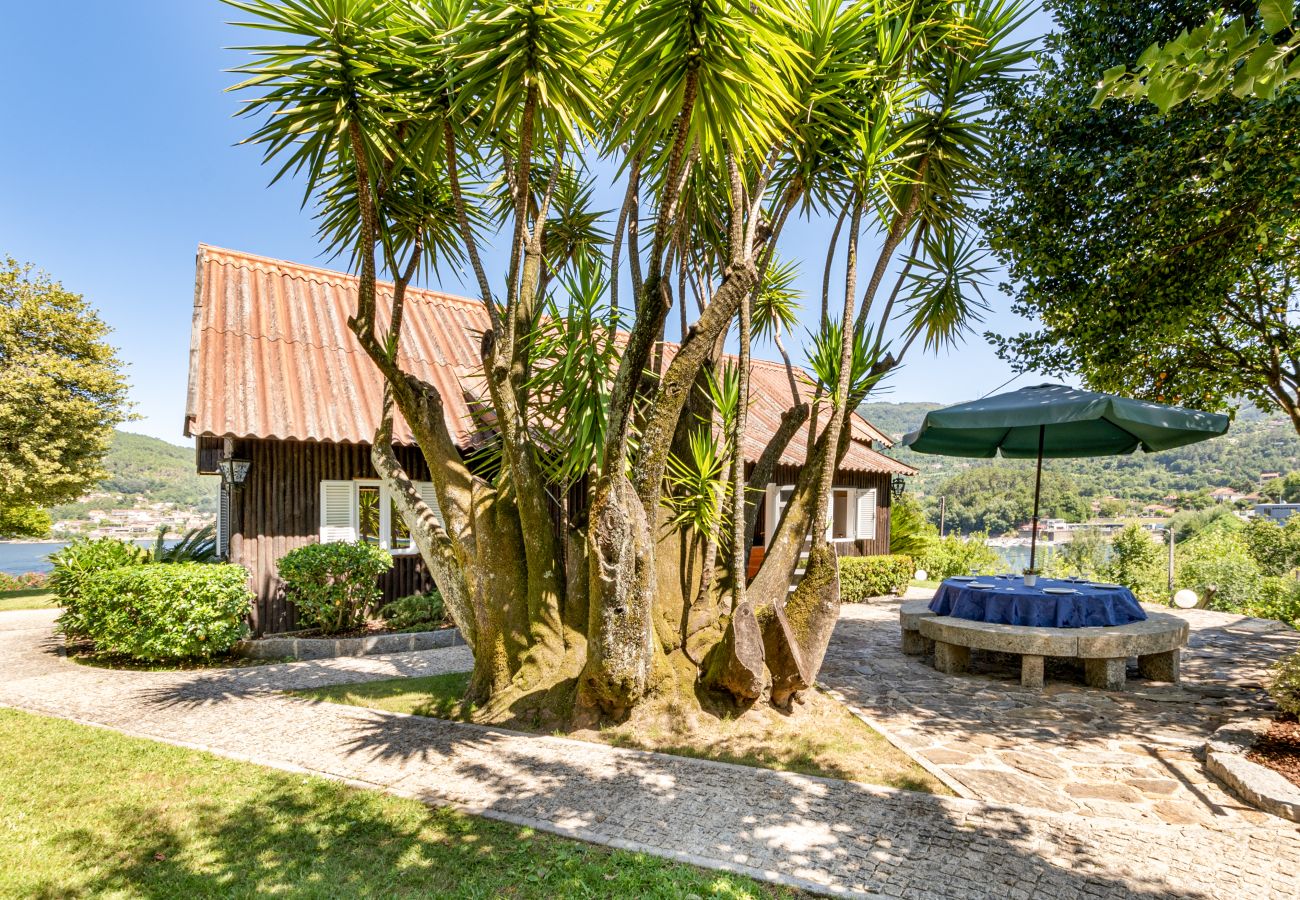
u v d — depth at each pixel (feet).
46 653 27.27
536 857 10.25
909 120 17.97
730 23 10.88
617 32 11.34
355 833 11.10
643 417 18.79
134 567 25.62
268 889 9.33
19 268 72.28
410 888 9.38
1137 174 17.49
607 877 9.61
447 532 20.52
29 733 16.35
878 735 16.28
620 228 17.26
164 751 15.03
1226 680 21.39
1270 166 15.53
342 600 27.50
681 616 18.48
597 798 12.58
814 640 17.78
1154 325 19.98
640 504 15.55
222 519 35.12
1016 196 20.99
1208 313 22.44
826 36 16.34
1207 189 17.61
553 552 18.89
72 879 9.59
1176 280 19.07
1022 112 20.22
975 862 10.15
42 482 68.74
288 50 14.07
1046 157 19.57
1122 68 8.05
